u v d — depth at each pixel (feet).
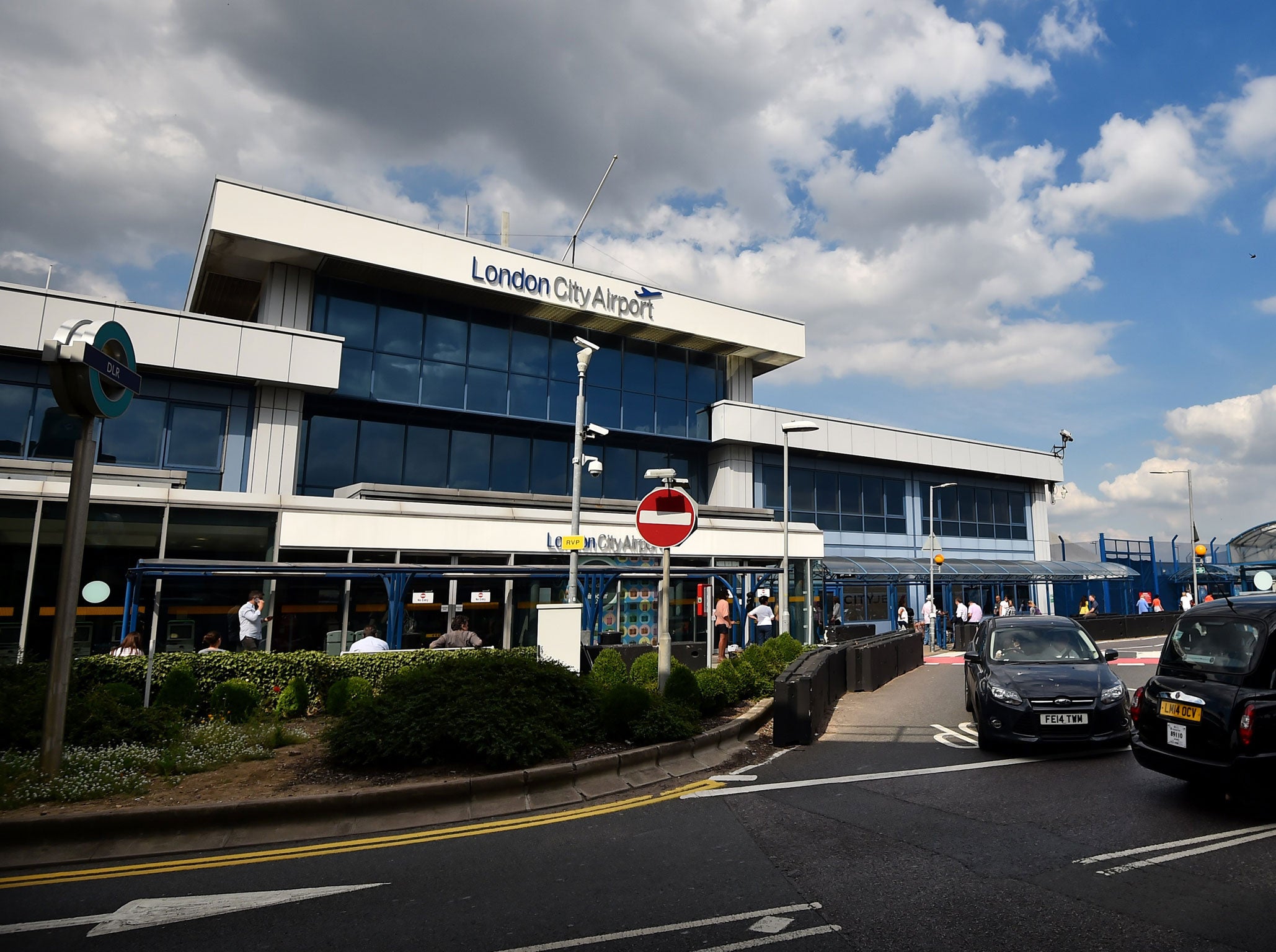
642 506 32.30
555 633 44.52
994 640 34.71
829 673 41.81
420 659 37.63
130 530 50.57
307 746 27.91
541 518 66.33
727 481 95.55
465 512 62.18
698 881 16.49
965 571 110.93
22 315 56.70
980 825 20.44
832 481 109.29
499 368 81.05
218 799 20.83
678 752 28.40
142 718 27.40
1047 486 136.98
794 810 22.21
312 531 55.62
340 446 72.95
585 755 26.12
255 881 16.62
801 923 14.19
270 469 65.57
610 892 15.85
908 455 114.52
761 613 72.08
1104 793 23.66
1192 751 21.61
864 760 29.32
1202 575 135.33
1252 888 15.67
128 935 13.92
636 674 40.09
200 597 51.29
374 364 73.97
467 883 16.44
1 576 46.62
